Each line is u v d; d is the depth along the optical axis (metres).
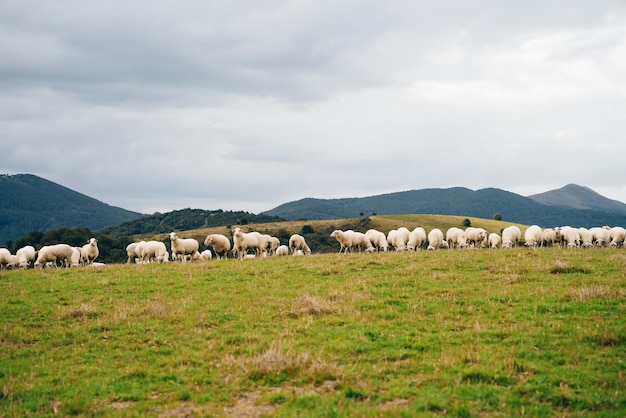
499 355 11.98
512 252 28.80
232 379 11.33
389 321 15.59
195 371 11.97
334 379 11.09
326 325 15.34
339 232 40.50
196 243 38.72
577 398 9.60
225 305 18.30
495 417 8.96
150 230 157.00
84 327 16.05
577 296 17.30
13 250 83.38
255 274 24.11
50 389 11.17
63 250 35.88
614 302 16.45
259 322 15.95
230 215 164.25
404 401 9.84
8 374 12.24
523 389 10.07
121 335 15.23
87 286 22.47
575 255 26.97
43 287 22.48
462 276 21.94
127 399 10.65
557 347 12.56
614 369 11.00
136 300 19.72
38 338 15.24
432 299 18.09
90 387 11.23
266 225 124.31
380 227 117.00
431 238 43.31
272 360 11.71
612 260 24.59
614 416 8.85
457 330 14.48
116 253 79.88
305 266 25.78
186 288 21.58
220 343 13.95
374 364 11.95
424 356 12.37
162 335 15.02
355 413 9.04
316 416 9.06
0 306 19.02
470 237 43.59
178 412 9.80
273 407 9.80
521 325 14.38
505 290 18.81
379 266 25.50
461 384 10.41
